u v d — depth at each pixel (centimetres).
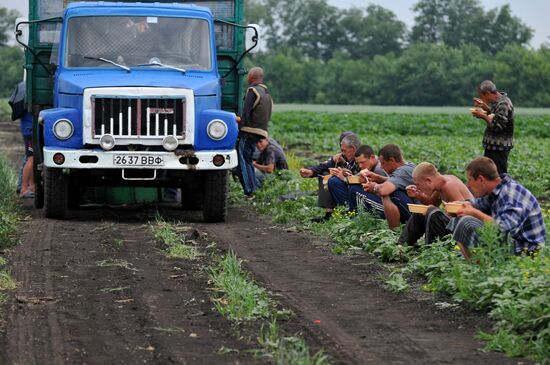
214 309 1214
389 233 1628
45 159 1939
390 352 1041
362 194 1817
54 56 2198
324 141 5197
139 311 1204
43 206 2191
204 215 2039
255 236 1828
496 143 2202
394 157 1742
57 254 1579
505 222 1321
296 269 1494
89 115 1930
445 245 1462
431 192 1545
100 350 1034
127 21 2109
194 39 2116
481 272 1258
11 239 1697
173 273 1439
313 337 1097
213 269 1450
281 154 2478
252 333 1104
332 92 16912
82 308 1216
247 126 2391
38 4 2195
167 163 1934
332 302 1273
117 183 2036
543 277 1164
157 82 1966
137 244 1695
